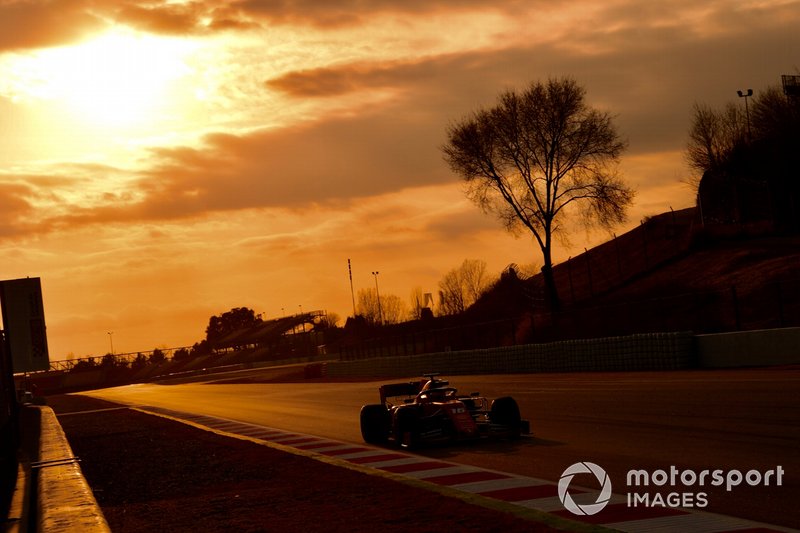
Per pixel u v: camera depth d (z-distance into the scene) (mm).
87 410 54281
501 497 12055
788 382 23219
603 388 28922
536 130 63188
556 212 64625
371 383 54656
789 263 48031
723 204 64250
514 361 49062
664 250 70125
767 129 63688
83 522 11625
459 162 65312
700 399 21688
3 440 26609
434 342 74000
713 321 45344
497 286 87938
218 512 12922
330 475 15680
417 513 11273
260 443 22719
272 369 123250
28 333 29469
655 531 9406
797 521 9352
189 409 44750
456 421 17594
